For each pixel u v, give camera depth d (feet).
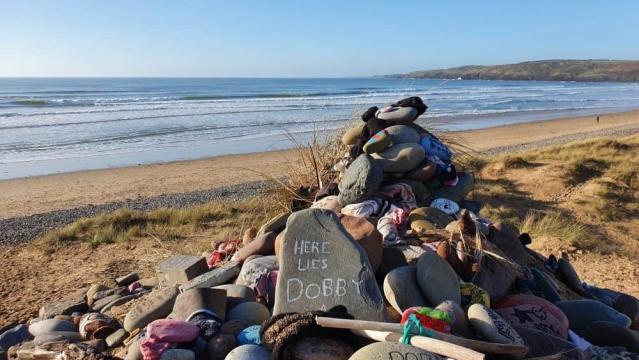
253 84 495.00
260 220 26.11
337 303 10.93
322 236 11.83
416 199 17.70
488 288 12.78
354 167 16.40
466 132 101.30
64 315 17.29
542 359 9.67
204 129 101.96
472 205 19.71
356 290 11.02
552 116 142.20
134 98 207.00
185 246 28.84
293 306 11.09
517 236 16.81
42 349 12.84
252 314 12.07
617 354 10.94
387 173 17.57
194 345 10.89
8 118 117.19
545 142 83.41
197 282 14.49
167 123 111.14
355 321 9.71
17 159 69.82
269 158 69.67
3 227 37.37
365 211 15.79
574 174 41.04
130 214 36.22
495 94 265.13
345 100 188.55
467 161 31.40
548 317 11.64
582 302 13.25
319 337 9.72
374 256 12.62
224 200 44.50
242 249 15.66
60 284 23.32
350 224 13.19
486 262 13.32
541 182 39.73
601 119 131.03
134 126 105.40
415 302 11.27
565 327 11.60
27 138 87.81
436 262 11.87
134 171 61.87
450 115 141.59
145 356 10.33
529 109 166.40
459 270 13.14
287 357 9.34
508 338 9.77
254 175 57.98
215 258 18.84
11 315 19.34
